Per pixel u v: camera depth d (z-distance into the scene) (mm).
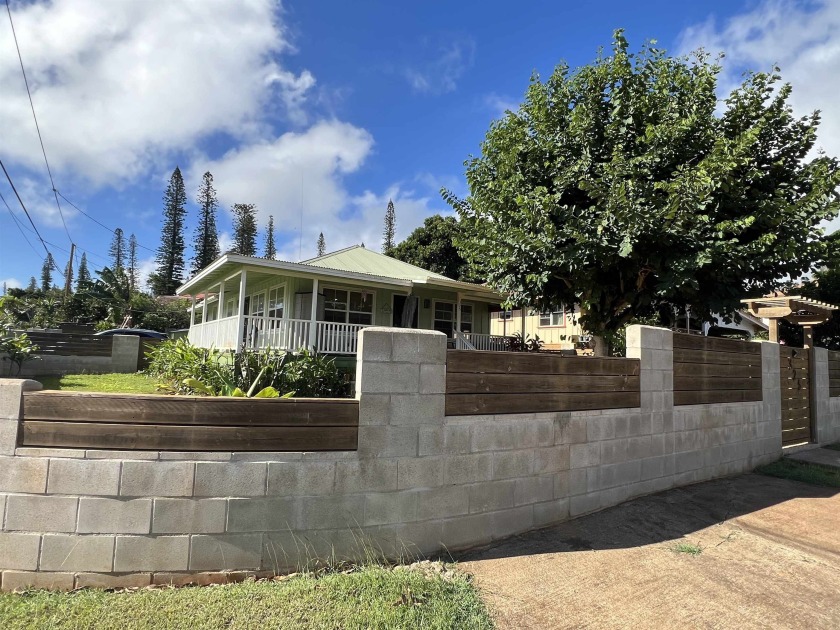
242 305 12344
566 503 4707
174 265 52250
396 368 3828
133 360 16312
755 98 9219
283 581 3350
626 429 5289
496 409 4273
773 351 7699
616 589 3467
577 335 17031
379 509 3719
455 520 4012
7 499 3211
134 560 3240
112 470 3244
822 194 8125
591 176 9266
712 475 6316
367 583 3305
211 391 7977
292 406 3541
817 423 8555
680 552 4117
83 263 59594
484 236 10688
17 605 2961
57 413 3262
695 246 8195
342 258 17203
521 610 3160
